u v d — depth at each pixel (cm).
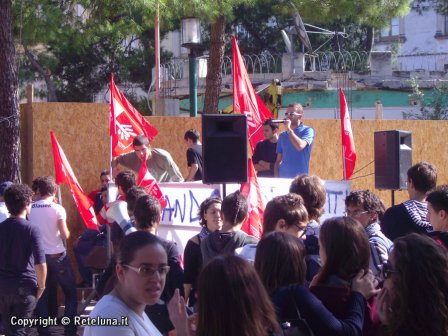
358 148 1250
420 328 323
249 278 309
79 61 2461
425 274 325
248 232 698
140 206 541
